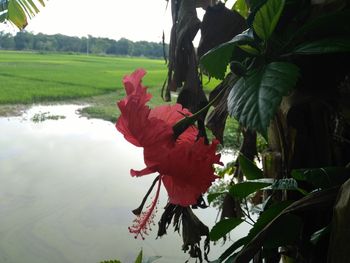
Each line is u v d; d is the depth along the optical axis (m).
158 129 0.47
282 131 0.76
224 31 0.79
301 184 0.77
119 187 4.15
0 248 2.95
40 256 2.88
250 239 0.70
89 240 3.10
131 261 2.83
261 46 0.58
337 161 0.77
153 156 0.47
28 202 3.74
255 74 0.52
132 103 0.47
